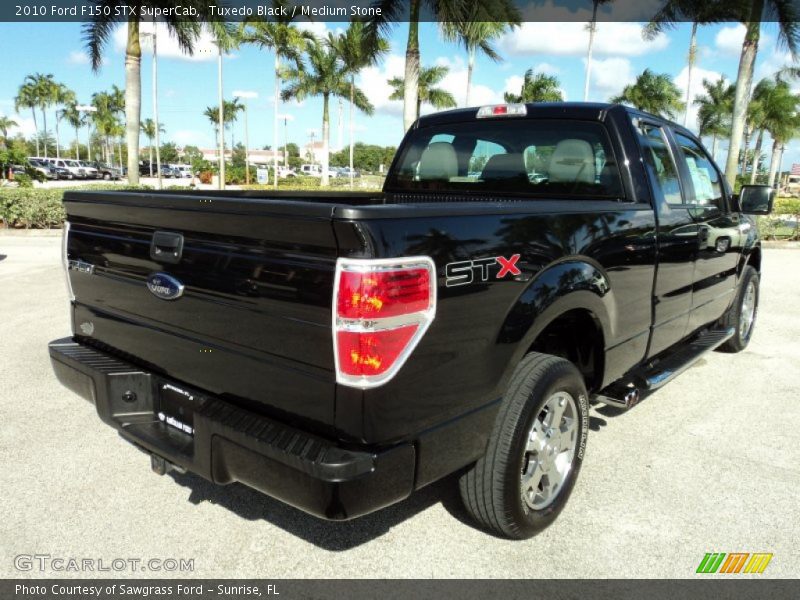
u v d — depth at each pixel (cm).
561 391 285
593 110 361
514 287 250
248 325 228
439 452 231
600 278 299
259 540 287
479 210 237
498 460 261
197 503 315
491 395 249
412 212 211
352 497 204
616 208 320
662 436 405
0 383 470
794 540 294
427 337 215
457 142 420
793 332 683
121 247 278
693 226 405
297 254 211
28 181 2556
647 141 372
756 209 482
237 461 228
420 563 272
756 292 601
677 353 442
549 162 377
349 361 201
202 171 5503
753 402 469
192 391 258
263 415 233
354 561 273
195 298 247
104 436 386
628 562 276
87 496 318
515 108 389
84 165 5669
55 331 614
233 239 229
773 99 4684
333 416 209
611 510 316
